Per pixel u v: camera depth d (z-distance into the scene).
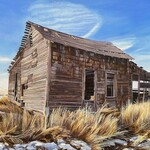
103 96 15.84
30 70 16.47
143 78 19.80
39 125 5.44
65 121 6.08
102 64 16.08
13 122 5.23
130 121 7.41
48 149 4.49
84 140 5.33
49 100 12.79
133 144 5.82
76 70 14.39
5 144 4.33
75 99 14.09
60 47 13.68
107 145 5.52
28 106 15.80
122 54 18.11
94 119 6.49
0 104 13.94
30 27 16.67
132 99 18.11
